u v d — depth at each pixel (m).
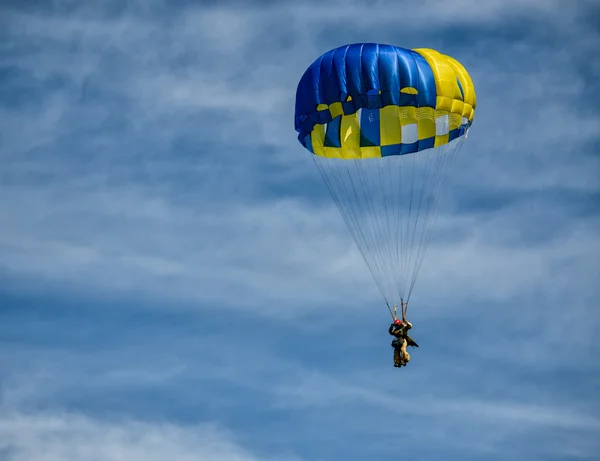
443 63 169.00
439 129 171.62
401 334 163.62
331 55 167.12
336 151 173.25
